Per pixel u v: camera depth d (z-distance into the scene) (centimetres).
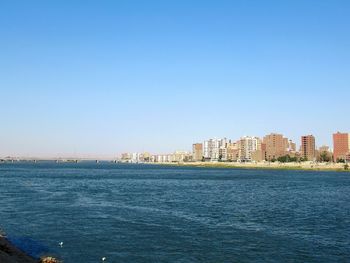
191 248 4362
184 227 5625
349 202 9400
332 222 6303
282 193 11850
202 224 5909
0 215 6475
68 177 19712
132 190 12169
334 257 4088
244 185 15338
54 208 7419
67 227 5512
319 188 13988
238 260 3912
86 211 7081
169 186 14362
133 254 4084
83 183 15275
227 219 6450
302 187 14438
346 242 4781
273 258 4016
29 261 3575
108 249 4278
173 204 8438
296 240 4859
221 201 9300
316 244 4659
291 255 4141
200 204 8550
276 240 4841
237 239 4859
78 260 3844
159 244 4534
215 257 4006
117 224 5797
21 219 6119
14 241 4597
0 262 3073
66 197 9506
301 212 7512
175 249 4309
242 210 7662
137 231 5278
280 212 7462
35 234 5022
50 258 3734
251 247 4450
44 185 13675
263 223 6119
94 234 5053
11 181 15738
